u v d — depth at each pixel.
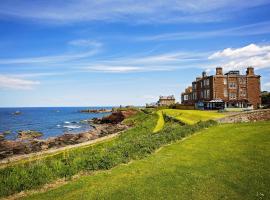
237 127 32.69
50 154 26.44
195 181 15.63
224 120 42.50
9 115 198.12
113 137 40.72
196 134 30.81
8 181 16.44
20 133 73.38
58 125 108.12
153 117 69.31
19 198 15.05
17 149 46.44
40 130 89.69
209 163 18.88
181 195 13.88
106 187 15.54
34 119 149.88
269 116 48.03
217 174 16.55
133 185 15.54
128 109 109.69
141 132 44.53
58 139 55.28
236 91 81.06
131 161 21.42
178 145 25.67
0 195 15.46
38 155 26.09
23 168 18.81
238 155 20.30
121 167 19.67
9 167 19.73
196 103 90.50
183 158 20.67
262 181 15.00
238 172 16.62
